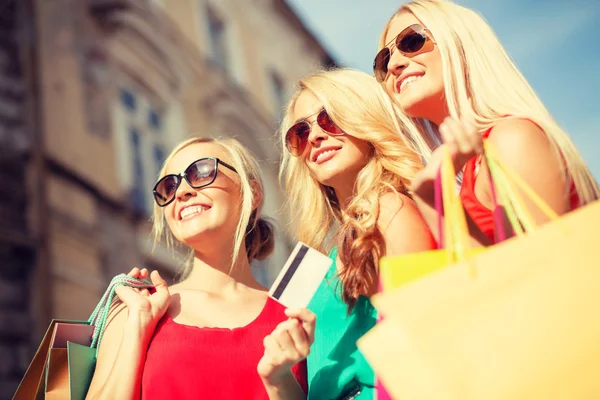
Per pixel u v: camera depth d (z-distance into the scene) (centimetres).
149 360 200
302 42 1698
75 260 820
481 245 147
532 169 148
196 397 192
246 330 209
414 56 197
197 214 232
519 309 112
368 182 204
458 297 115
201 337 204
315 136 223
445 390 110
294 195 252
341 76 229
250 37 1465
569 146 157
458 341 112
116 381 192
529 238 118
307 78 235
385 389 150
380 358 114
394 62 204
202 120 1195
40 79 890
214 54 1347
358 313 194
